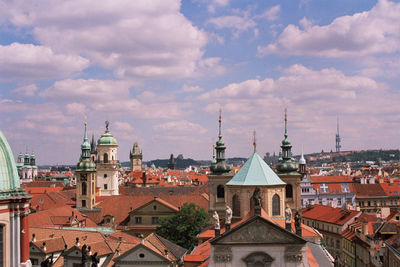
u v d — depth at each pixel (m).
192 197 148.12
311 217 153.50
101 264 83.50
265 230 64.62
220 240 64.75
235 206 96.06
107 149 182.75
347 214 136.88
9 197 45.34
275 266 64.25
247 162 98.31
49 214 117.38
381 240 105.06
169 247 94.75
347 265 126.00
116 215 142.12
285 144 125.25
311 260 72.69
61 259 84.56
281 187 95.38
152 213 134.12
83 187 147.00
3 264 45.41
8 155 47.38
